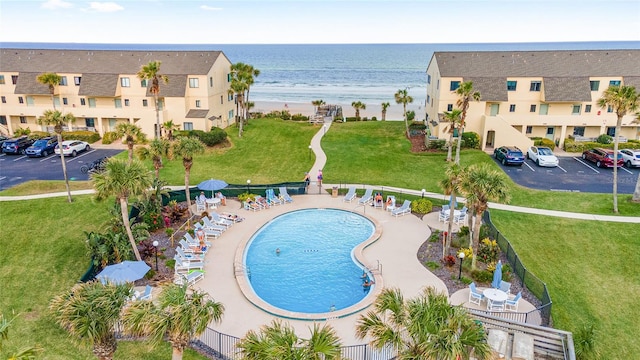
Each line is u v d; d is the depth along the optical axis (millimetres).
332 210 36531
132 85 56406
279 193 38906
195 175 44000
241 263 27047
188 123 55562
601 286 25750
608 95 32625
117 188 23672
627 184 40594
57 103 58125
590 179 42125
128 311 15617
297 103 120125
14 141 50375
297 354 13453
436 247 29609
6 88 57938
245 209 36125
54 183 39938
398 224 33344
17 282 25312
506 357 19000
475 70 52969
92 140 55188
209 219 33625
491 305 22484
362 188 40875
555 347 19703
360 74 187125
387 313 21672
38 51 60406
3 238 29594
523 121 52500
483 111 51812
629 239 30266
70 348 20000
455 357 13789
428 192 39875
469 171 24812
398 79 170625
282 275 26594
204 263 27312
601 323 22672
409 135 56844
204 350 19500
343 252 29547
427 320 14844
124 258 25906
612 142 51000
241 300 23469
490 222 30828
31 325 21703
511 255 27078
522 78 52344
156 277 25734
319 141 55500
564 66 53250
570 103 52375
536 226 32531
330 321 21578
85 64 58219
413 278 25750
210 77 56594
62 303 16672
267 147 52969
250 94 136125
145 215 31766
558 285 25828
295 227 33438
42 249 28625
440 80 51938
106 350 16766
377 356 18719
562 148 53000
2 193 37250
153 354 19297
